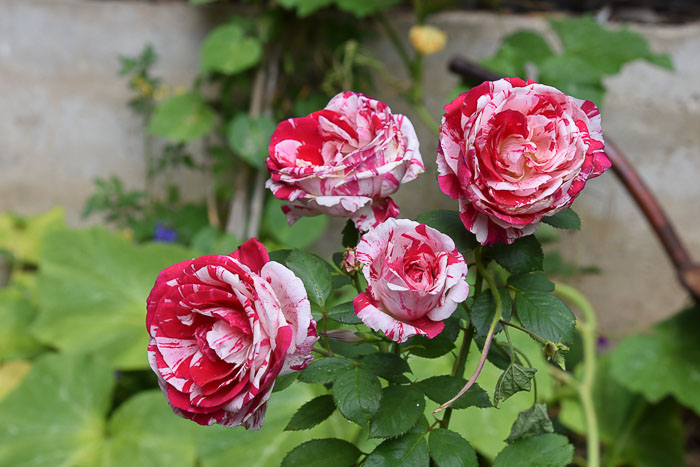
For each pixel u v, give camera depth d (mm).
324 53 1431
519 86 572
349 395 561
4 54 1519
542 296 593
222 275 543
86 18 1491
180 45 1495
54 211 1591
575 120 565
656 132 1360
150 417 1133
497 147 557
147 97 1500
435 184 1437
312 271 600
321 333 595
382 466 579
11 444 1108
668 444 1219
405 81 1420
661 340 1186
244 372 541
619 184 1382
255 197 1415
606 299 1463
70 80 1532
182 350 562
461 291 550
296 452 618
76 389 1188
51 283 1312
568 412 1220
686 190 1377
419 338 614
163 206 1556
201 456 953
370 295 557
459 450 583
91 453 1112
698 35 1297
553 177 554
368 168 576
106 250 1359
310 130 603
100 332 1271
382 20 1347
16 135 1574
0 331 1453
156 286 565
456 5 1293
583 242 1432
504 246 598
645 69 1336
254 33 1404
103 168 1588
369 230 564
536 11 1430
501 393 574
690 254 1408
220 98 1495
